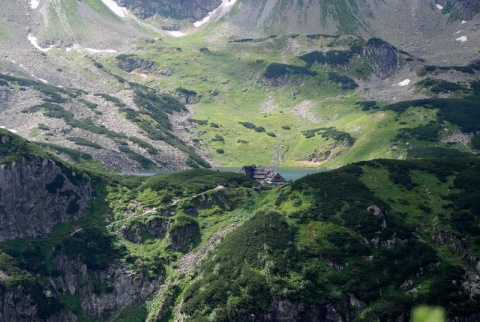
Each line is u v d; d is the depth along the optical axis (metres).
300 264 188.00
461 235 196.12
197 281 193.88
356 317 173.88
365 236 195.25
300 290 178.88
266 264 186.75
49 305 187.75
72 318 190.88
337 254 189.62
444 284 178.12
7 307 180.00
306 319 175.38
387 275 183.00
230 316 174.50
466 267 187.00
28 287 186.75
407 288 181.00
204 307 179.00
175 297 195.88
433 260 187.88
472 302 173.62
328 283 182.00
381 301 175.12
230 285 183.62
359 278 182.00
